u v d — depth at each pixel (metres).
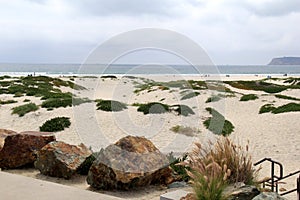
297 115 14.70
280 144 10.58
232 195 3.91
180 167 6.12
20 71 67.25
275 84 31.31
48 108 14.83
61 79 29.78
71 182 5.81
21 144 6.62
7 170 6.52
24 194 4.43
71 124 11.99
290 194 5.94
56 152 6.07
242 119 14.84
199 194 3.95
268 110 16.58
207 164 4.27
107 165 5.35
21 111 14.34
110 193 5.27
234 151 4.55
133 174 5.29
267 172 7.58
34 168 6.64
